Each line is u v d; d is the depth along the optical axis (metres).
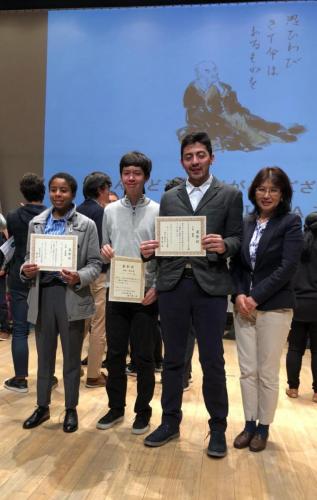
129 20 5.18
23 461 1.92
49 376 2.32
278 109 4.98
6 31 5.37
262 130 5.01
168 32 5.13
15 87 5.36
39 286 2.24
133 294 2.16
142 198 2.29
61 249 2.17
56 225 2.30
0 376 3.19
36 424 2.29
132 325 2.25
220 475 1.86
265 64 5.00
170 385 2.15
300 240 2.07
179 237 2.01
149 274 2.22
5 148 5.39
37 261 2.18
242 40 5.03
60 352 3.80
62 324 2.24
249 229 2.20
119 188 5.22
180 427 2.35
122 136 5.21
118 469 1.88
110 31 5.21
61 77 5.29
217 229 2.04
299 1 4.93
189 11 5.10
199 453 2.06
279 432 2.36
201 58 5.09
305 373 3.65
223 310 2.04
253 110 5.02
